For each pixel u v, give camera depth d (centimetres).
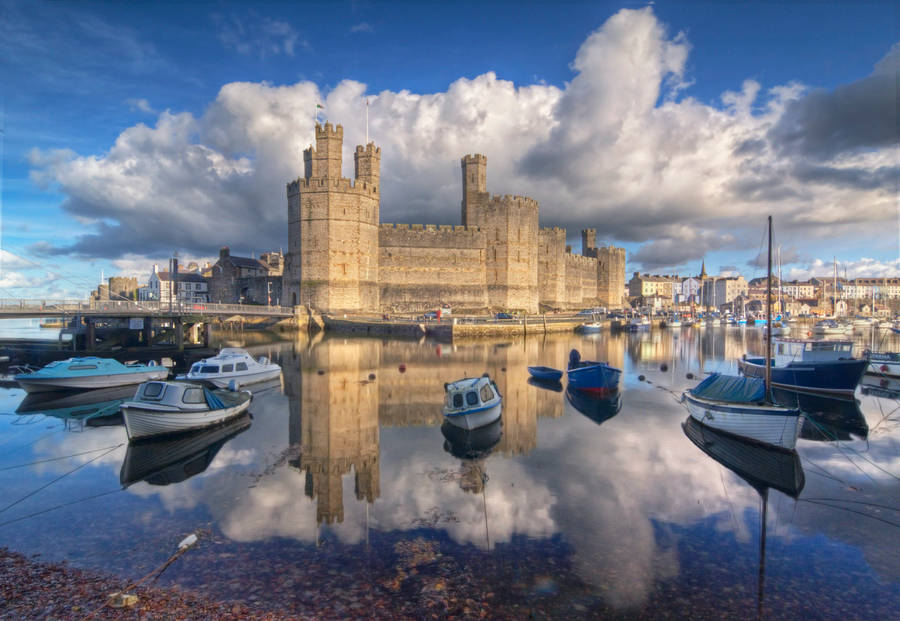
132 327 4100
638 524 1139
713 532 1105
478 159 8588
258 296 8544
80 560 959
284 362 3766
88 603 815
